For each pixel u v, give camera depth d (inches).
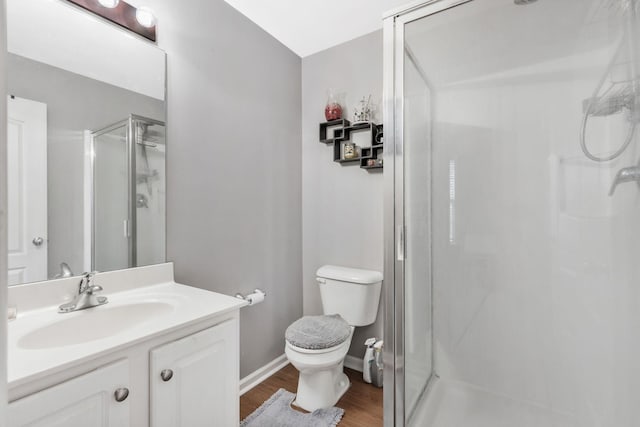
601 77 38.8
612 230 38.7
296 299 94.7
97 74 49.9
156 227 57.3
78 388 30.1
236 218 74.8
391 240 54.4
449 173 49.1
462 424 48.1
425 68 50.8
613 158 38.4
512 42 44.0
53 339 38.3
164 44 59.2
